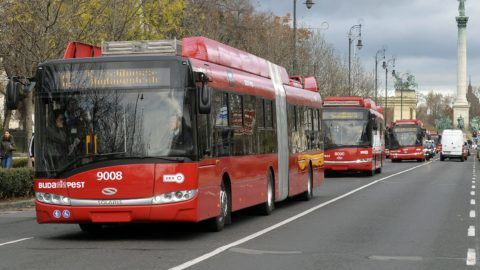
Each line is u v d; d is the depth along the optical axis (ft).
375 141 135.23
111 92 42.11
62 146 42.11
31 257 36.52
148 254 37.27
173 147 41.37
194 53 46.39
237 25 178.60
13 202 69.67
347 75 210.59
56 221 42.01
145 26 102.63
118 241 42.86
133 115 41.75
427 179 119.96
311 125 76.84
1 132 139.54
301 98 72.38
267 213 58.49
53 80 42.68
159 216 41.14
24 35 78.28
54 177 42.01
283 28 177.58
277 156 61.57
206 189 43.52
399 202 72.08
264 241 42.57
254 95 55.21
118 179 41.32
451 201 73.61
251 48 158.40
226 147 47.88
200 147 42.65
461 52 399.65
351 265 34.30
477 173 145.48
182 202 41.11
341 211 62.28
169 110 41.68
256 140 55.26
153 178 41.16
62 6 80.79
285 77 68.28
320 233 46.62
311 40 184.34
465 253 38.37
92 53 47.24
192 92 42.16
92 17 83.97
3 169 72.08
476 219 56.03
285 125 65.00
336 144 125.80
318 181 79.77
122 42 44.91
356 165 125.18
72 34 80.84
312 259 35.91
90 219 41.60
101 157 41.50
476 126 458.09
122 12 89.20
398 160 242.58
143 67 42.06
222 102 47.55
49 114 42.55
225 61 50.34
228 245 40.65
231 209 49.03
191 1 149.89
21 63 79.36
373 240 43.34
